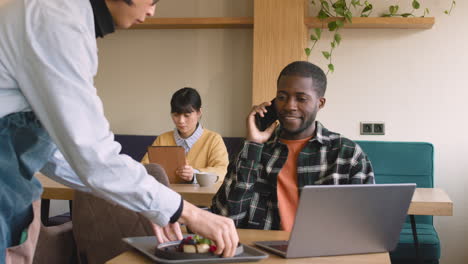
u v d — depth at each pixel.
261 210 1.99
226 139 4.57
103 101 4.85
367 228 1.52
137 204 1.32
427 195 2.88
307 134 2.02
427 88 4.39
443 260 4.38
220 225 1.36
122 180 1.30
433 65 4.38
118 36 4.82
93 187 1.30
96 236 2.06
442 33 4.36
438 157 4.38
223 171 3.63
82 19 1.29
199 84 4.71
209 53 4.70
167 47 4.75
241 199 1.96
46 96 1.25
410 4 4.37
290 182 1.99
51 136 1.29
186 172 3.19
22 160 1.35
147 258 1.42
